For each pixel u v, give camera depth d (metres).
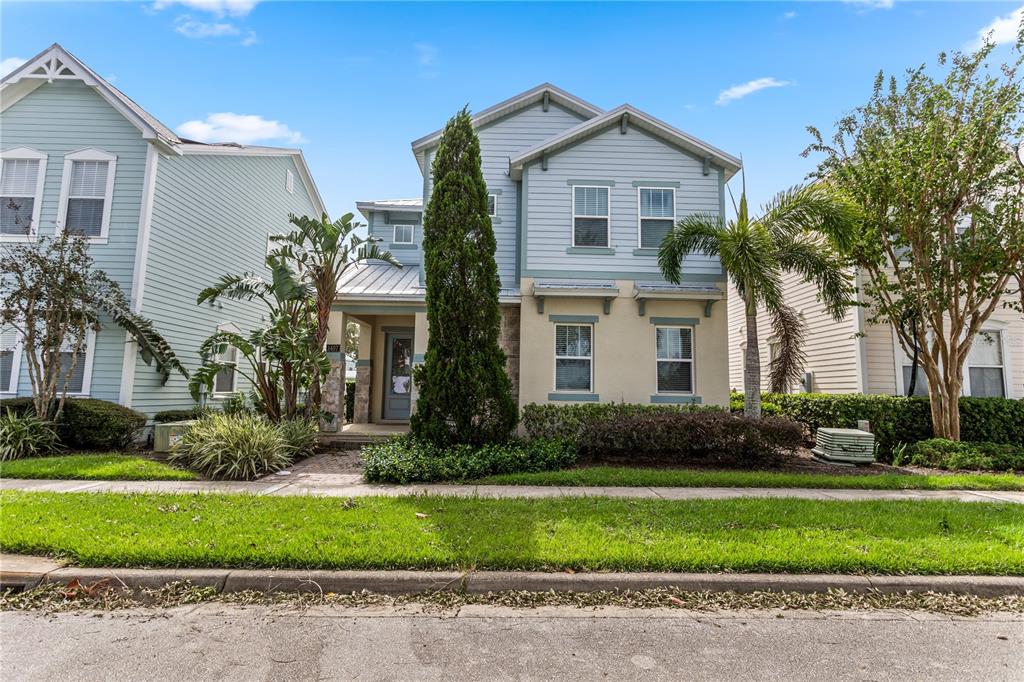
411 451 8.95
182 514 5.80
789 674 3.18
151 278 11.77
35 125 11.76
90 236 11.47
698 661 3.32
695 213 12.80
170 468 8.70
